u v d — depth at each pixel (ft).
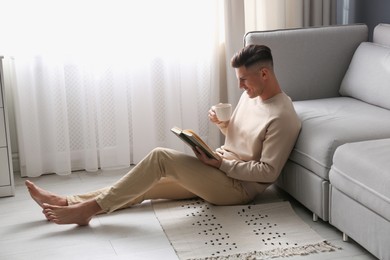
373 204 8.38
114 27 13.11
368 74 11.54
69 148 13.19
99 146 13.47
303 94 12.36
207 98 14.21
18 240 9.89
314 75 12.35
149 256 9.18
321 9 14.35
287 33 12.28
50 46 12.86
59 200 10.62
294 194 10.71
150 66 13.53
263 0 14.16
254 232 9.76
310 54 12.31
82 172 13.47
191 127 14.07
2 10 12.60
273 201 11.13
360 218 8.80
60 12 12.80
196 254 9.13
